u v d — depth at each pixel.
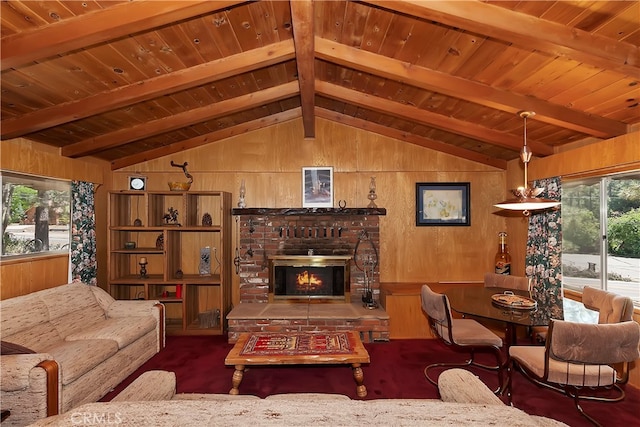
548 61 2.32
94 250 4.19
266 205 4.89
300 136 4.89
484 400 1.59
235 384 2.82
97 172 4.38
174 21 2.04
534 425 1.09
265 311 4.30
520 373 3.24
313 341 3.04
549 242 3.65
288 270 4.74
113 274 4.48
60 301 3.24
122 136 3.70
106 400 2.82
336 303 4.66
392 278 4.91
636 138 2.75
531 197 2.65
